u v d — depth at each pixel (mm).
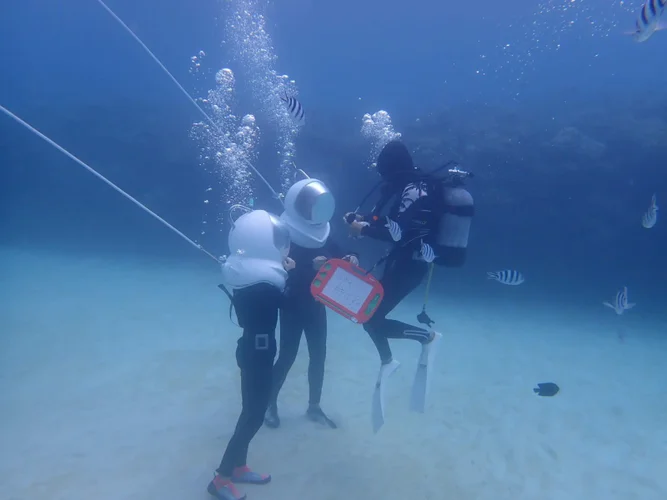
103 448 3602
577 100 13359
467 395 5227
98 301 8008
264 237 2834
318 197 3338
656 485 3660
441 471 3590
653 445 4340
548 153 11977
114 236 14469
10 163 18250
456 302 10180
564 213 12625
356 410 4566
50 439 3697
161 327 6855
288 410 4426
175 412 4277
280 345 3916
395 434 4125
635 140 11836
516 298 10922
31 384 4730
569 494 3463
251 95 13109
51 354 5586
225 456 2977
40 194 18234
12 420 3971
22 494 3004
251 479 3172
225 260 2953
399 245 3250
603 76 20000
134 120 16016
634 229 12844
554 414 4895
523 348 7328
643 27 2662
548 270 13266
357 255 3684
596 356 7203
